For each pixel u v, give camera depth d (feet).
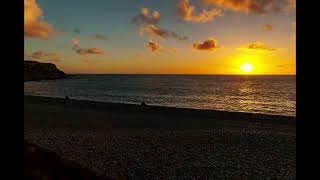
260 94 269.85
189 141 58.75
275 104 186.50
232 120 90.48
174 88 361.71
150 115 100.37
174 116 98.32
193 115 100.58
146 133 67.62
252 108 164.14
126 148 52.60
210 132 68.39
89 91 307.78
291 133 68.64
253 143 57.26
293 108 164.96
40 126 77.51
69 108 119.44
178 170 40.19
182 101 204.44
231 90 325.83
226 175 38.27
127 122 85.20
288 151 51.21
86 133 67.62
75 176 29.40
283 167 41.88
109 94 268.00
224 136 63.67
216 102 198.39
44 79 642.22
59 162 32.42
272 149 52.60
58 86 403.34
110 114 102.22
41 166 29.66
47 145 54.08
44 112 106.52
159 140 59.52
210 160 45.21
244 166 42.29
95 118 92.89
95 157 46.29
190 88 362.53
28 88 356.18
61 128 74.64
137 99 219.00
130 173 38.55
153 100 211.82
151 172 39.11
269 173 39.17
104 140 59.36
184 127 77.10
